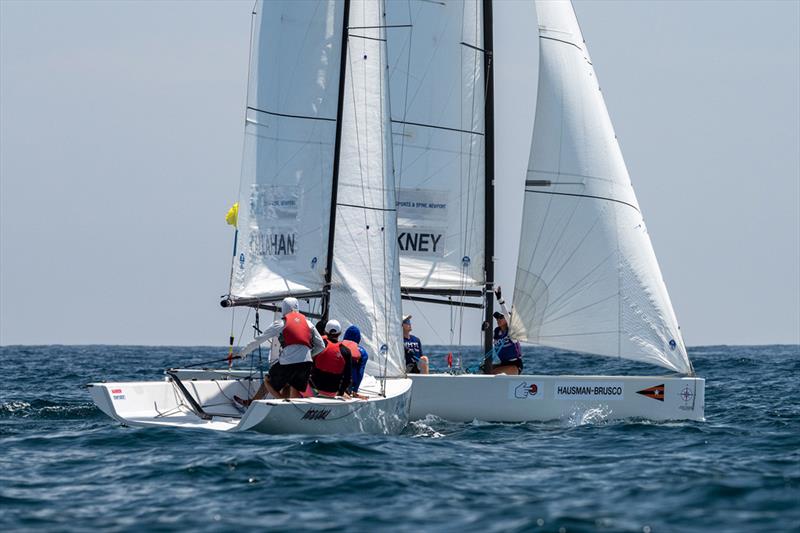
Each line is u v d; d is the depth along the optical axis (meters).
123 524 42.28
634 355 77.12
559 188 78.44
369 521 42.62
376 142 71.06
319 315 71.75
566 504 45.69
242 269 70.19
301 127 71.00
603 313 77.44
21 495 47.59
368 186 70.75
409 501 46.22
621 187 78.31
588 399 75.69
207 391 70.81
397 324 70.50
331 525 41.97
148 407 67.19
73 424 73.44
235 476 50.88
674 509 44.69
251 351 65.50
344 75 70.94
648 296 77.44
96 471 53.03
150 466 53.66
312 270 70.38
